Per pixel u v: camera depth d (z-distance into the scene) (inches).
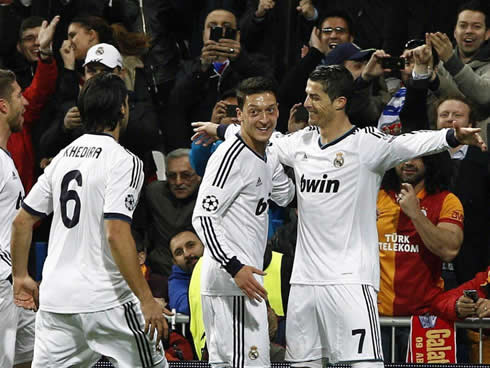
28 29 1024.9
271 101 646.5
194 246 852.0
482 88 942.4
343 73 660.7
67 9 1107.9
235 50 1025.5
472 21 1019.9
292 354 681.0
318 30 1014.4
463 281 900.0
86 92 636.7
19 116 738.2
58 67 1064.2
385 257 818.2
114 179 614.2
